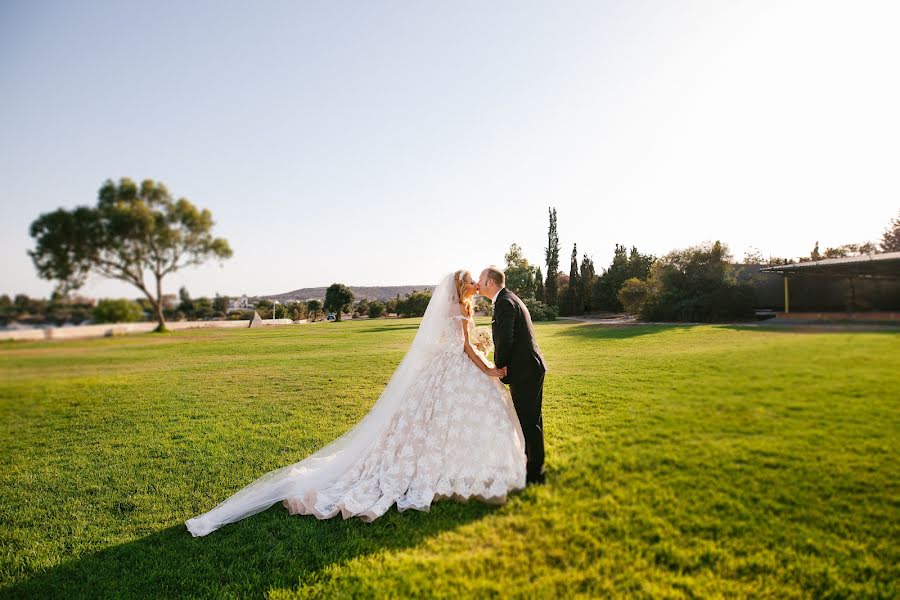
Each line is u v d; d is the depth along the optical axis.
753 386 5.38
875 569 2.21
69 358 10.54
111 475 4.13
